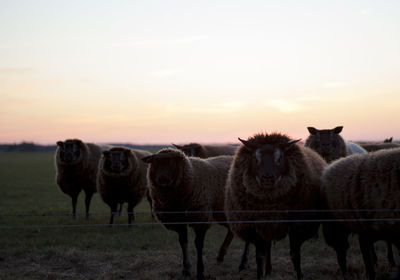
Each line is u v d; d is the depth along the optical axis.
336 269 7.14
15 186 25.14
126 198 12.25
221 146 15.76
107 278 6.77
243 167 6.46
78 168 13.46
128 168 11.76
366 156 6.11
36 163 59.06
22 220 12.44
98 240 9.42
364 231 5.89
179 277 6.95
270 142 6.32
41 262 7.75
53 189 23.62
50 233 10.28
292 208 6.27
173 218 7.18
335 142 11.42
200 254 7.03
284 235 6.42
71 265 7.58
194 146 14.41
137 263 7.54
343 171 6.21
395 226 5.37
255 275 7.03
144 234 10.14
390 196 5.39
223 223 7.97
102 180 12.03
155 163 7.06
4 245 8.94
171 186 7.00
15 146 197.38
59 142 13.48
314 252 8.37
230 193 6.77
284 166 6.14
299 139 6.11
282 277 6.68
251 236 6.57
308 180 6.40
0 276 6.80
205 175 7.53
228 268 7.54
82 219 12.82
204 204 7.26
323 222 6.67
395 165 5.46
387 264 7.23
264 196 6.17
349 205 5.96
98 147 14.66
